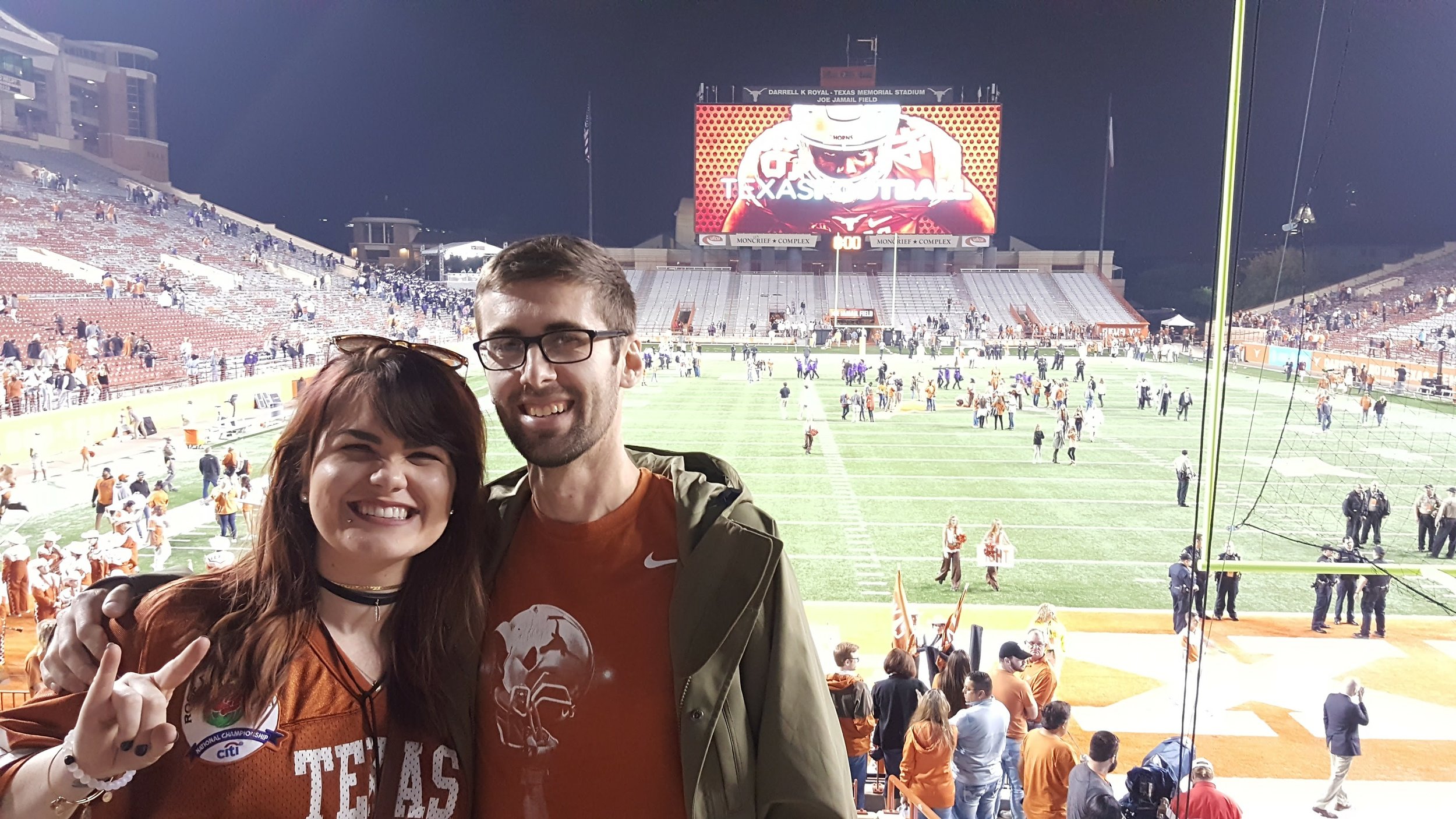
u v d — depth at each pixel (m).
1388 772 7.57
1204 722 8.43
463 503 1.76
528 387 1.61
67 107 54.12
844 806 1.59
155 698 1.32
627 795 1.66
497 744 1.73
